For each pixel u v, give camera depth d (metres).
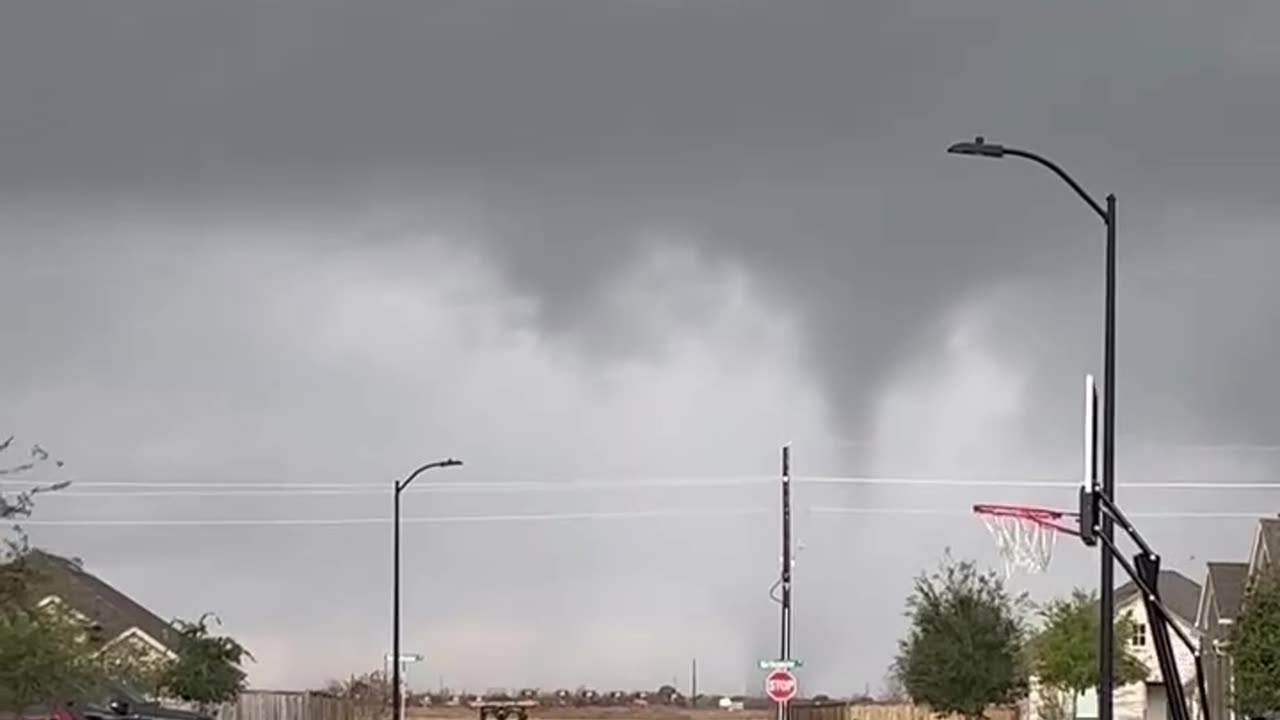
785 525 149.00
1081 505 52.12
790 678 121.38
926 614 184.25
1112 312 70.19
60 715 82.94
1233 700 137.25
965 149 69.75
